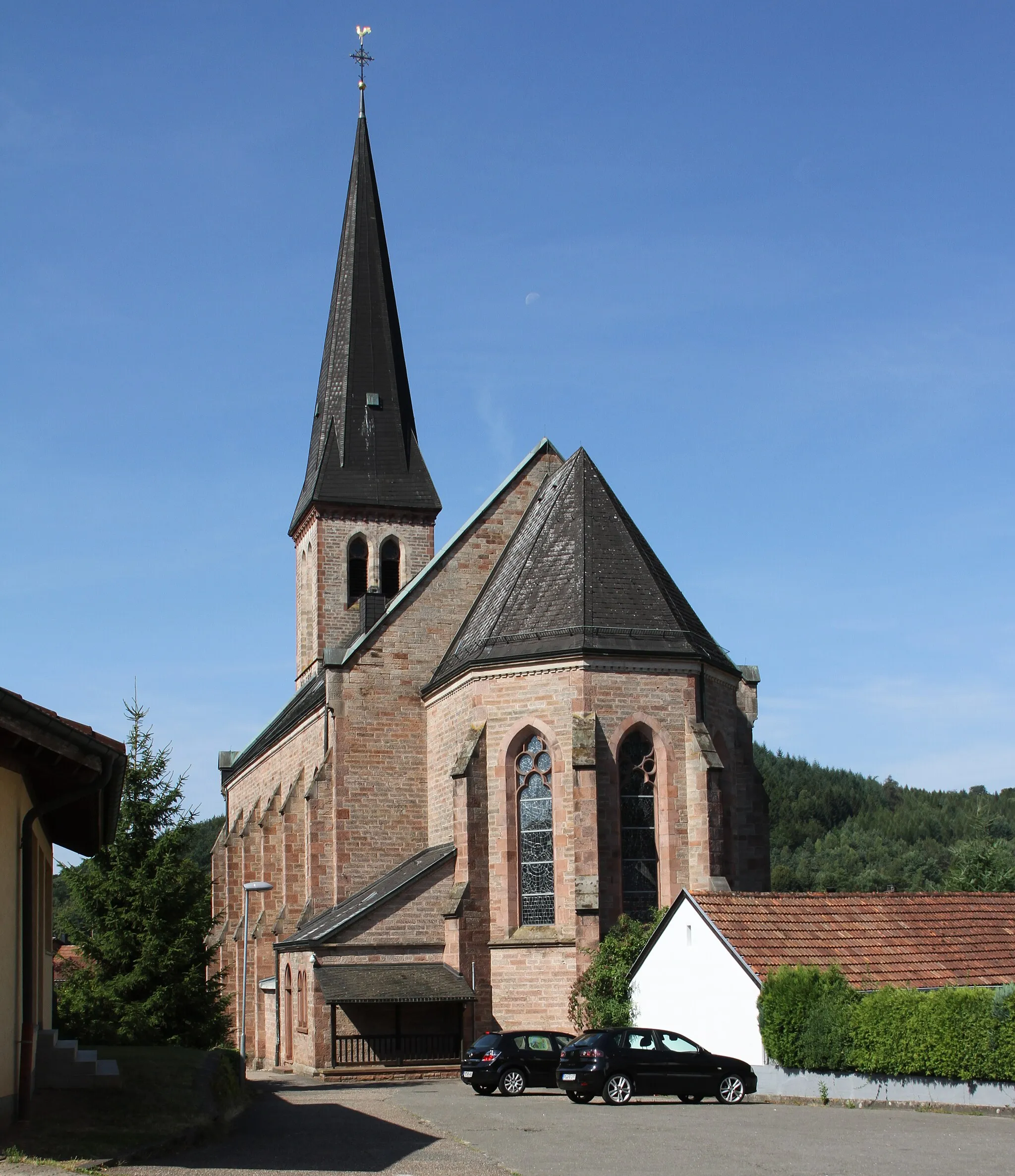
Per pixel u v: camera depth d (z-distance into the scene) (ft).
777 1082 110.52
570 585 157.48
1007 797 600.80
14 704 66.33
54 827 106.83
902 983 117.39
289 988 172.76
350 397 252.42
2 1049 71.51
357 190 264.11
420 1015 152.66
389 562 248.52
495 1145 81.97
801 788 608.19
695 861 149.48
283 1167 70.64
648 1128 90.27
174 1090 90.79
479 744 155.53
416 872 155.63
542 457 192.54
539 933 149.59
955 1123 91.30
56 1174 61.05
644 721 151.74
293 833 201.57
